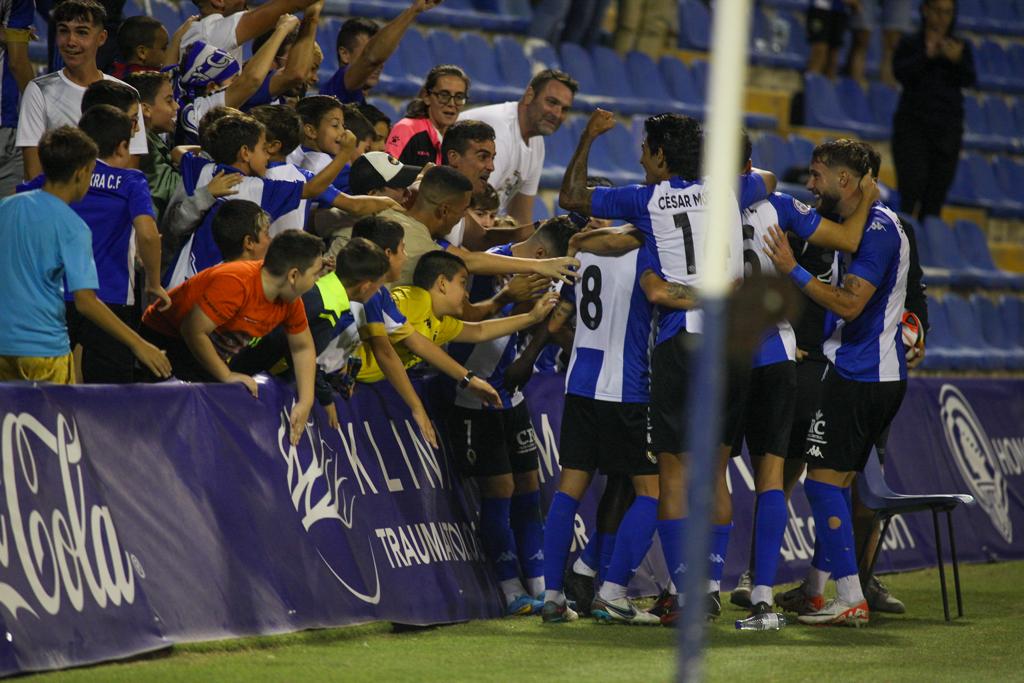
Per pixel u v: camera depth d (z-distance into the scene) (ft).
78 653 43.86
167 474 49.34
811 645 54.70
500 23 125.08
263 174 59.00
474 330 60.18
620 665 47.83
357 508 56.85
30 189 52.90
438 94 75.20
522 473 63.77
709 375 18.11
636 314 58.44
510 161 78.89
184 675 43.16
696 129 56.95
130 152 57.36
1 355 48.83
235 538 50.88
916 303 69.00
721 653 52.11
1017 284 138.51
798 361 62.18
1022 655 52.90
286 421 54.70
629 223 59.62
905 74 131.03
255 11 69.10
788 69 147.23
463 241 68.80
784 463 66.64
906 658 51.67
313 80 75.15
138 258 61.82
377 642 52.37
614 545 61.16
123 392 48.62
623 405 58.49
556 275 59.57
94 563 45.52
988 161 155.63
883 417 62.08
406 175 65.21
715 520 58.23
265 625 50.60
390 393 61.31
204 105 67.10
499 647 51.90
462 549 61.67
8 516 43.09
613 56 130.62
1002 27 168.86
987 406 95.71
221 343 53.21
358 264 55.88
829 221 59.77
